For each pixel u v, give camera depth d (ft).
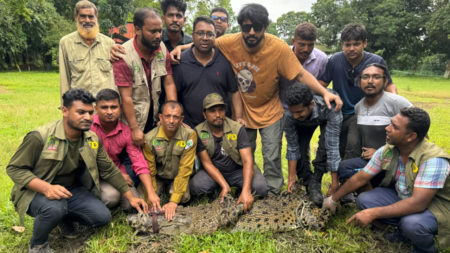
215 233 10.66
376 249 10.19
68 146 9.73
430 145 9.60
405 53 145.38
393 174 10.41
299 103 11.18
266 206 11.63
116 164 12.37
